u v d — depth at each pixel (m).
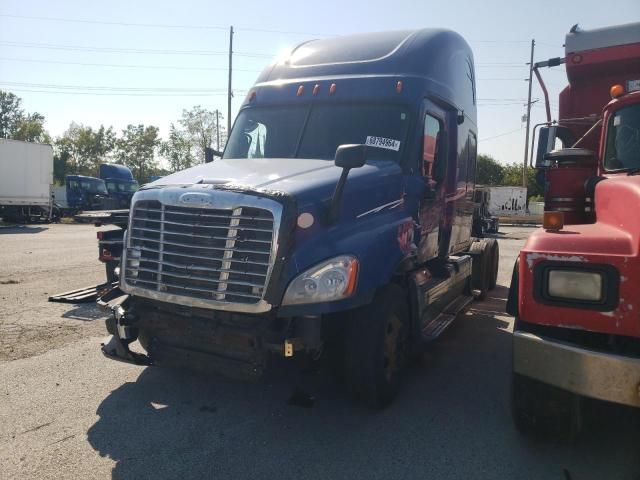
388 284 4.47
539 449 3.70
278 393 4.67
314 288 3.67
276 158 5.21
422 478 3.32
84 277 10.22
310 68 5.78
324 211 3.92
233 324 3.81
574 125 6.07
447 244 6.50
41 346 5.86
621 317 2.92
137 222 4.16
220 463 3.47
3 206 26.53
